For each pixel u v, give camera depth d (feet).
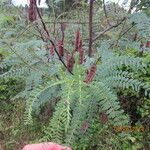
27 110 7.58
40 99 9.15
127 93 10.85
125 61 8.43
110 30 11.78
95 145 10.19
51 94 9.29
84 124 7.86
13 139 11.54
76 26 11.85
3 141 11.71
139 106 11.08
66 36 11.66
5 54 10.62
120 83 8.05
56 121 7.27
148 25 9.08
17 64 10.72
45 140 7.80
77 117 7.54
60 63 10.05
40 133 11.28
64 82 7.63
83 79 7.63
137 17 9.25
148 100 10.91
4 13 10.30
